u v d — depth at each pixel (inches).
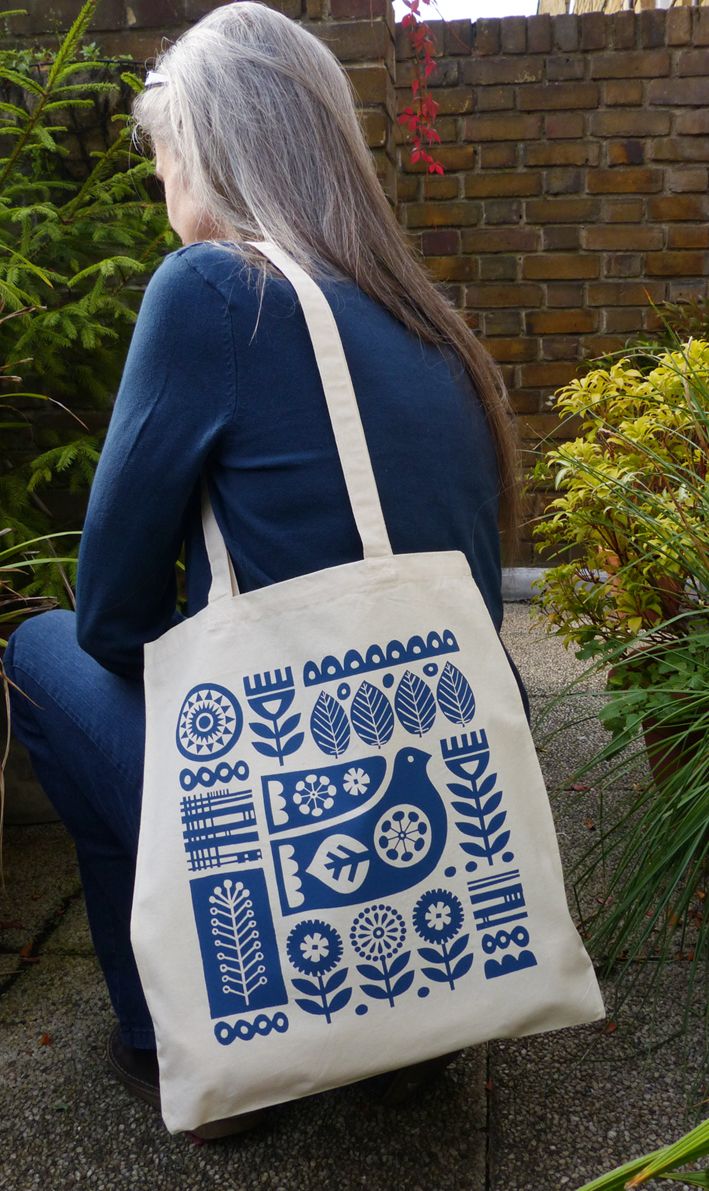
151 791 37.2
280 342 38.0
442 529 41.1
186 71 42.3
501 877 37.6
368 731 36.6
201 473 39.3
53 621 51.2
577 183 153.3
